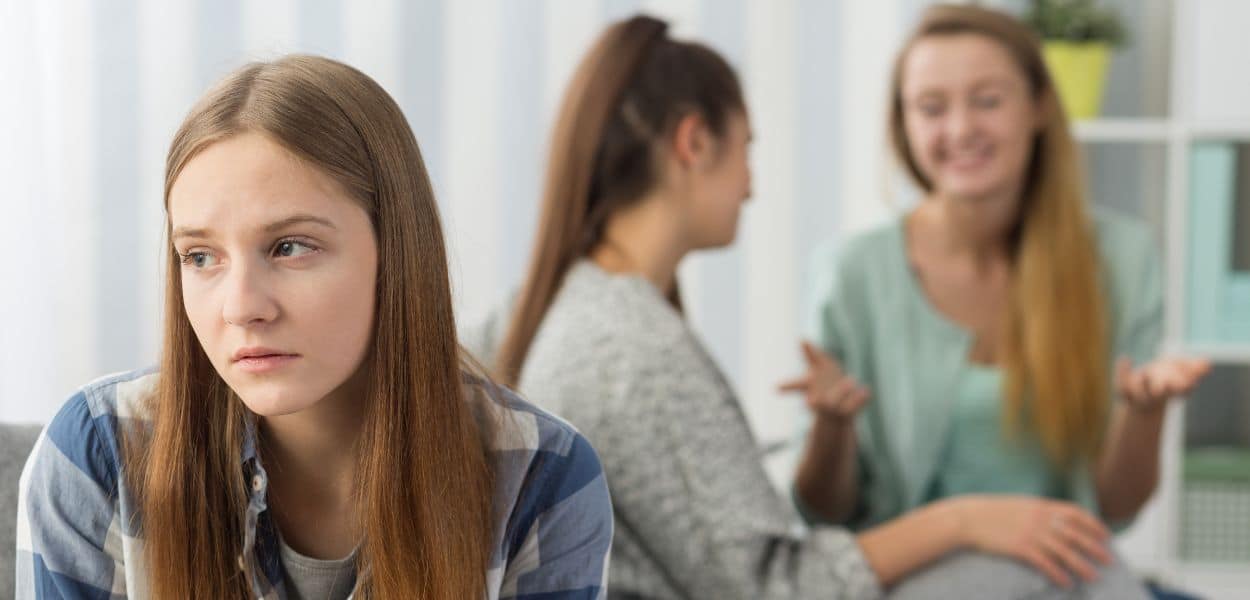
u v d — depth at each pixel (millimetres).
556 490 1020
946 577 1505
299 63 883
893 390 2070
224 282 838
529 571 1032
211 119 839
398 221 883
